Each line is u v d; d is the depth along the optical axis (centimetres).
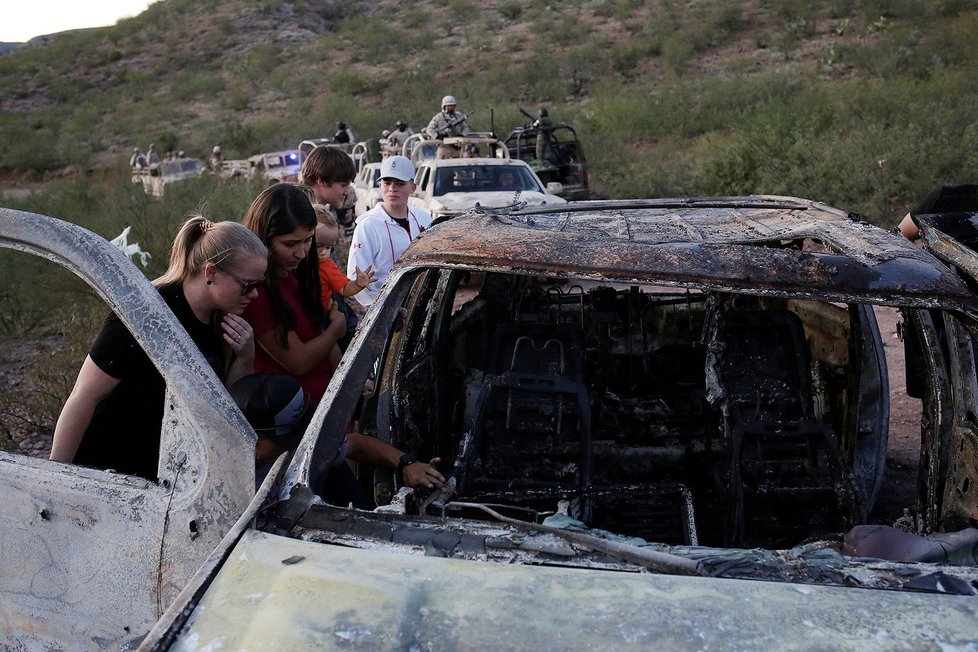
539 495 289
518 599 150
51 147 3356
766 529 291
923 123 1252
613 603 148
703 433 361
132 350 226
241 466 198
